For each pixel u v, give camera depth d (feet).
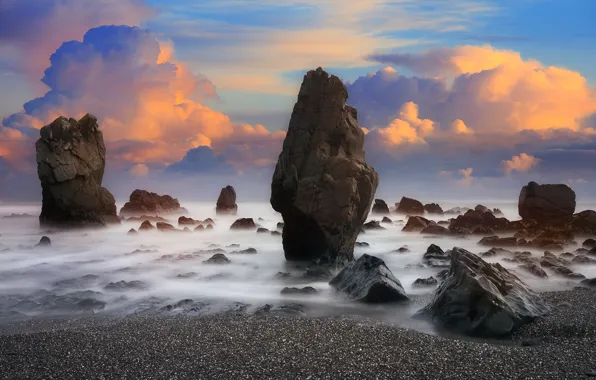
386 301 44.32
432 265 61.67
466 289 38.17
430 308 40.27
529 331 36.40
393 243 84.99
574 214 103.45
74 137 105.50
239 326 36.45
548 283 52.03
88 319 41.06
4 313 43.14
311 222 62.64
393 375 28.25
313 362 29.91
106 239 93.15
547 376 28.17
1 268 64.13
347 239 63.72
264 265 64.23
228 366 29.45
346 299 46.32
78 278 56.95
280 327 36.11
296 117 67.36
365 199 64.39
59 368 29.40
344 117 67.46
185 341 33.40
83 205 104.99
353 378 27.89
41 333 35.40
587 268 61.62
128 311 43.47
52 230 104.06
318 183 63.26
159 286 53.52
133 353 31.45
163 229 102.78
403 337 33.94
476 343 33.30
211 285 53.88
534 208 103.24
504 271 42.55
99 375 28.48
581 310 40.47
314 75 68.28
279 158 66.39
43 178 103.40
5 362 30.22
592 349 32.09
